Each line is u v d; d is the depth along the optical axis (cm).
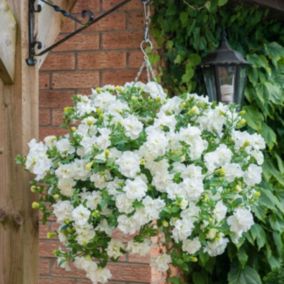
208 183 229
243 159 242
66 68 363
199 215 222
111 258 229
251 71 359
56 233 234
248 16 364
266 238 358
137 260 341
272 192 365
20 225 243
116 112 236
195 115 241
